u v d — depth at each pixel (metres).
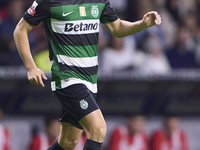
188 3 36.72
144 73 26.36
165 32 33.59
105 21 16.70
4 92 25.72
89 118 15.12
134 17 34.00
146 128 29.16
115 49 29.72
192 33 34.69
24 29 15.29
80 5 15.33
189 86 27.81
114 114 28.33
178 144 29.61
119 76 26.02
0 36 28.81
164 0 35.75
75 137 16.66
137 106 28.33
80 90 15.30
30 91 25.92
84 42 15.47
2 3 30.47
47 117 26.80
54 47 15.48
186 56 32.19
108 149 28.55
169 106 28.88
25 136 26.97
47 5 15.02
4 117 26.59
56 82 15.62
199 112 29.58
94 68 15.93
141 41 31.17
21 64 27.83
